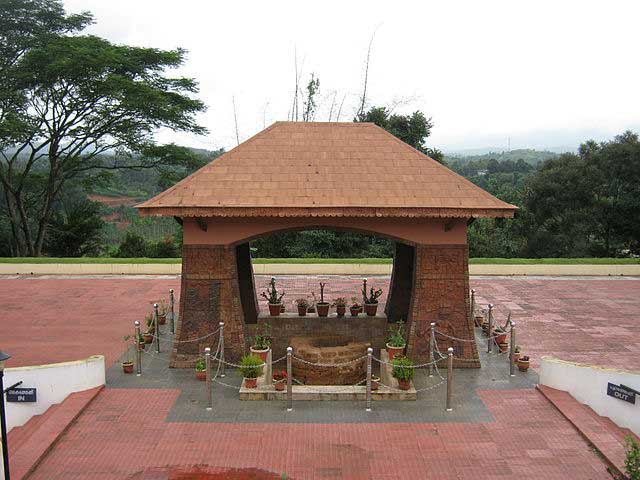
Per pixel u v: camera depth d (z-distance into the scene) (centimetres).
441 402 1091
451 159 7681
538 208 3512
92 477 827
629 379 1006
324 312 1457
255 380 1121
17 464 836
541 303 2025
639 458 784
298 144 1298
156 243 3409
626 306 1988
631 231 3281
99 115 2742
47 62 2548
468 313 1260
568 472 849
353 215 1151
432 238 1242
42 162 4100
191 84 2969
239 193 1176
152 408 1060
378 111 3231
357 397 1101
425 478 835
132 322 1720
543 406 1077
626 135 3269
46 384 1068
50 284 2305
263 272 2548
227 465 866
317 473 847
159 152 2977
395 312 1472
